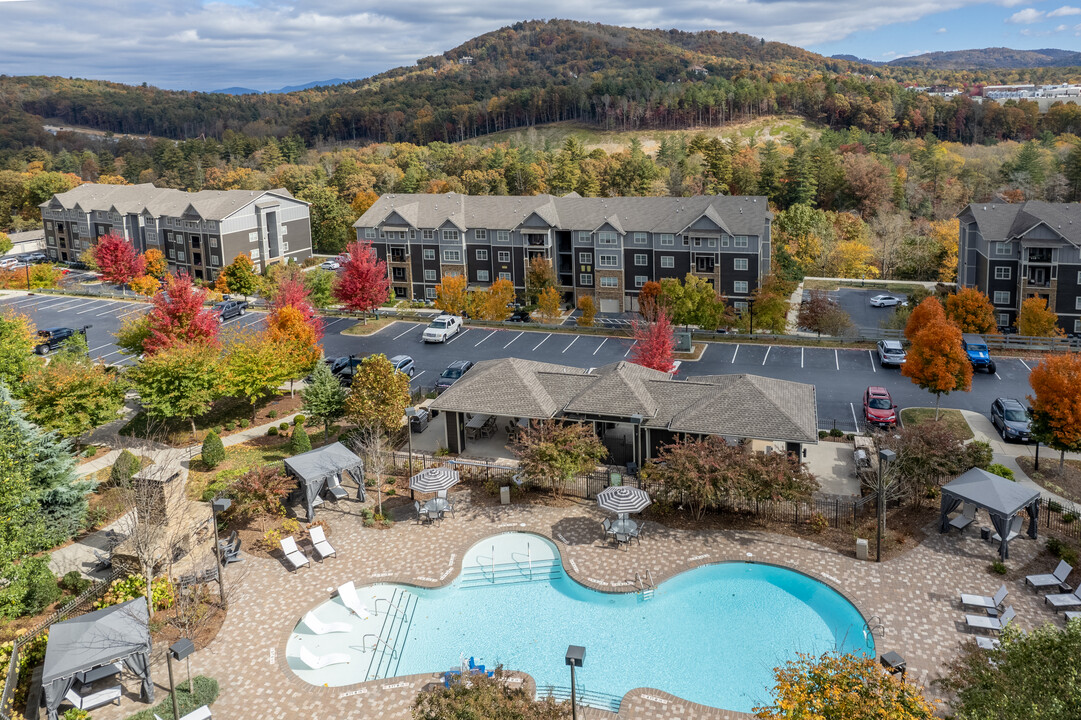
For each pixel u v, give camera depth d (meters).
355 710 23.39
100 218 118.81
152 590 29.20
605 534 33.53
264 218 110.19
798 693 18.22
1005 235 70.06
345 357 59.16
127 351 66.19
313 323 58.22
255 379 48.12
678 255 80.31
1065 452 41.41
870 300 82.19
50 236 128.62
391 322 77.12
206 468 41.66
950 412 48.19
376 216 92.50
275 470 34.75
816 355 62.53
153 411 45.41
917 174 148.38
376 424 40.94
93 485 35.69
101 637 23.75
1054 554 30.78
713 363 61.06
